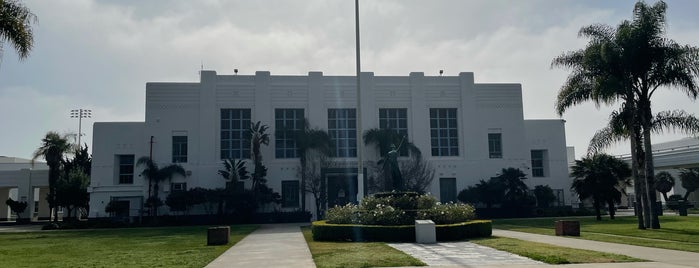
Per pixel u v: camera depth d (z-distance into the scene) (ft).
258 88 177.99
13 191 269.23
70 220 184.85
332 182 172.45
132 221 170.40
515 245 64.13
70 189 183.32
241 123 176.86
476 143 182.60
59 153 196.54
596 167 136.36
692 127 95.76
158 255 62.18
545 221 139.03
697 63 93.35
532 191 181.57
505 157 183.93
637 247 61.77
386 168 165.17
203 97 176.04
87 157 224.33
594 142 103.81
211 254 61.67
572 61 105.40
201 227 139.33
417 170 171.01
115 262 55.52
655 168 191.93
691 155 173.47
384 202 83.35
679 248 59.93
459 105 184.75
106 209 166.09
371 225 76.43
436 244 67.62
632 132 99.35
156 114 174.60
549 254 53.47
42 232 130.82
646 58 94.84
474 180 180.04
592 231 91.81
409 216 77.82
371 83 180.65
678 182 287.69
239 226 140.97
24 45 74.18
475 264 47.78
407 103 182.09
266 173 171.73
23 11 75.36
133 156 180.04
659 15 95.14
